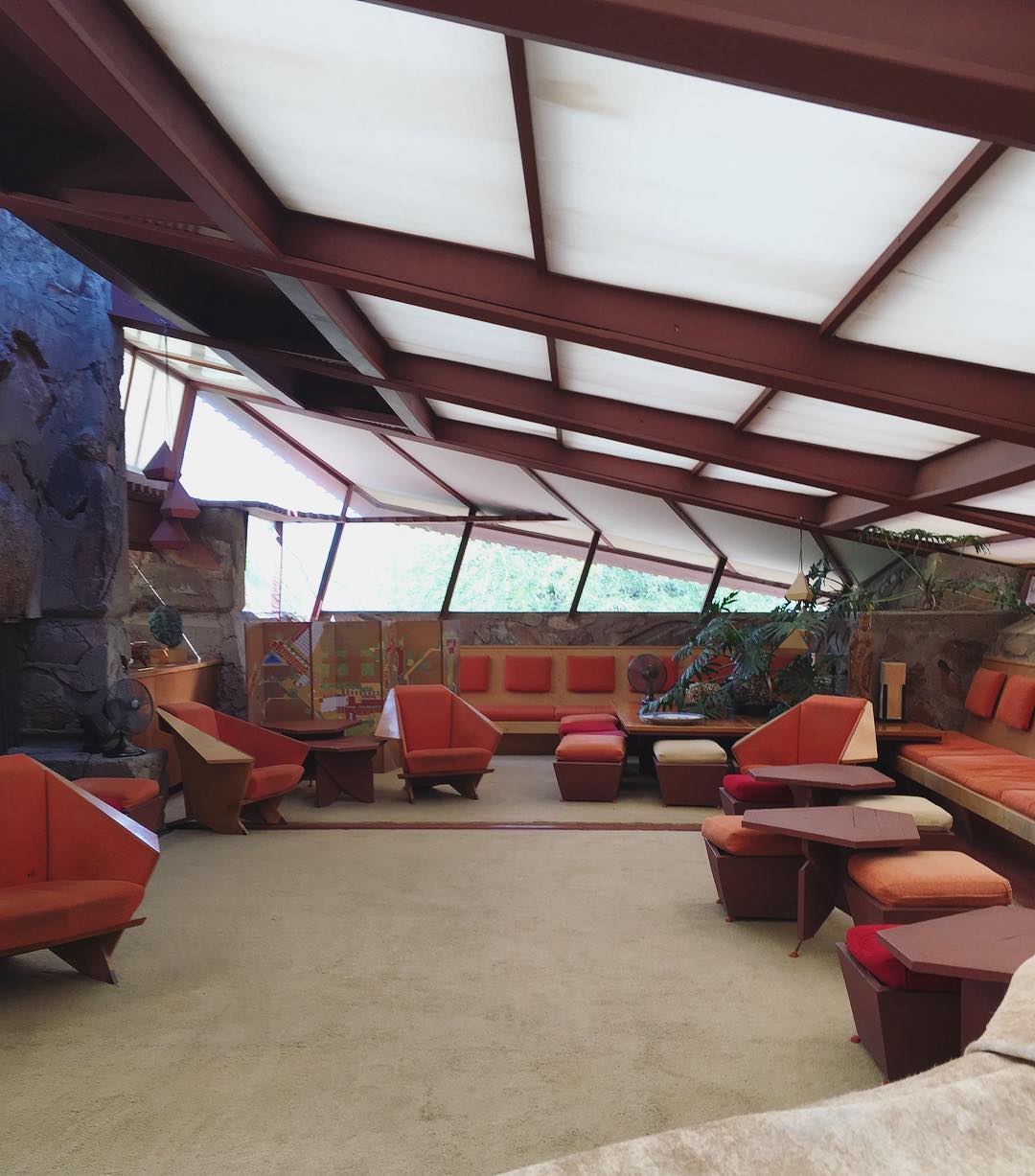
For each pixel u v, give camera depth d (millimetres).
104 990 3846
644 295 4094
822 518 7941
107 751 6391
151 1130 2791
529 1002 3721
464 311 4176
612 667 10672
